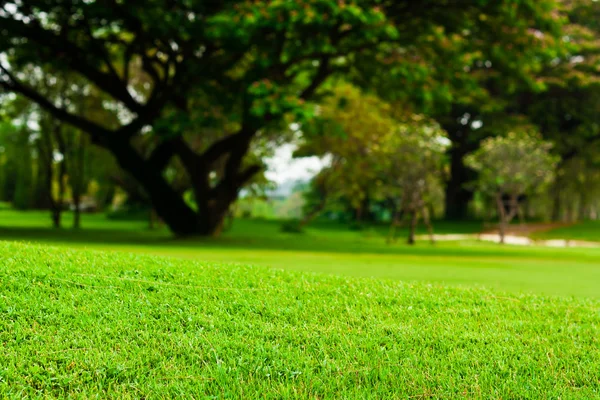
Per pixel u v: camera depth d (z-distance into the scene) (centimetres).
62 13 2088
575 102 4078
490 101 3566
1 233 2064
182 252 1415
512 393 442
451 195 4869
